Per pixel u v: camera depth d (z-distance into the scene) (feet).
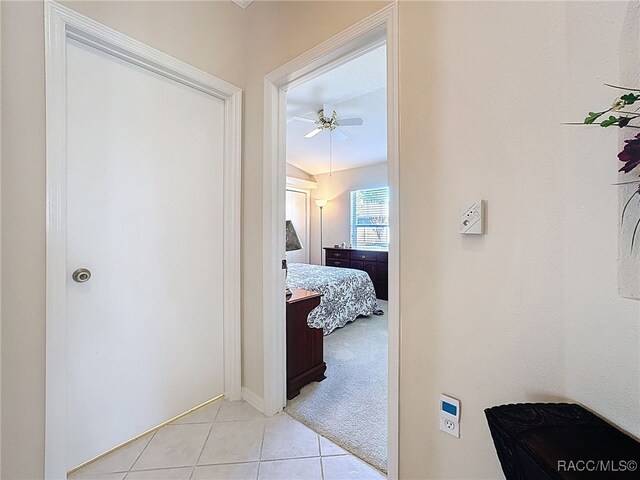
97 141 4.49
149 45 4.83
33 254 3.76
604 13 2.48
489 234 3.15
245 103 6.17
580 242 2.62
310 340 6.98
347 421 5.56
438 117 3.49
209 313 6.00
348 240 20.45
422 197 3.64
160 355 5.31
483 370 3.22
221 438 5.06
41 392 3.85
